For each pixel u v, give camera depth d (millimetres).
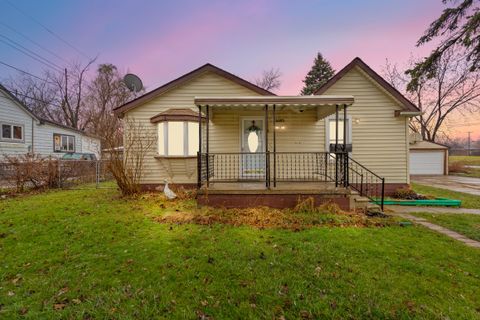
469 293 2768
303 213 5859
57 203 7012
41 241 4301
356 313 2424
